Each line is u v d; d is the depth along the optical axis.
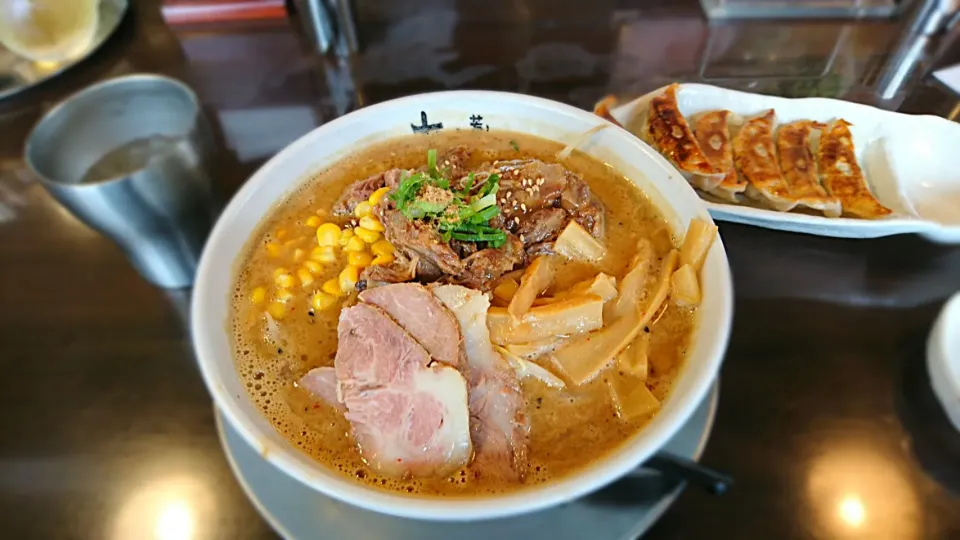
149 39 0.42
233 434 0.24
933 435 0.25
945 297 0.29
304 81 0.39
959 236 0.29
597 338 0.25
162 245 0.28
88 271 0.30
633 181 0.30
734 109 0.36
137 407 0.26
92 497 0.24
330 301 0.27
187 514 0.23
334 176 0.31
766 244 0.30
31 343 0.28
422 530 0.21
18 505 0.24
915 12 0.42
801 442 0.24
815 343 0.27
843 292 0.29
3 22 0.37
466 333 0.25
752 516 0.23
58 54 0.39
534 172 0.29
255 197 0.28
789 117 0.35
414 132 0.32
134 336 0.28
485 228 0.27
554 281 0.28
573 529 0.21
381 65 0.40
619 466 0.19
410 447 0.22
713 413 0.24
